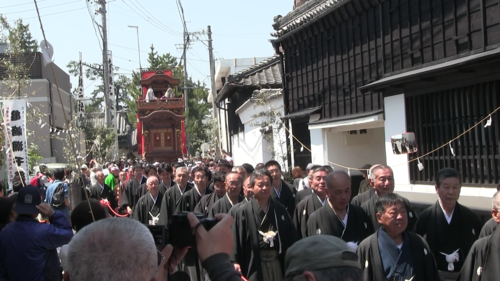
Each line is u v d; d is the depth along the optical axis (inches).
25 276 201.5
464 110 359.6
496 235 170.9
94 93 2036.2
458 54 362.3
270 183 237.9
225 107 1161.4
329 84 557.9
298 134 650.8
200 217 106.7
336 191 220.4
